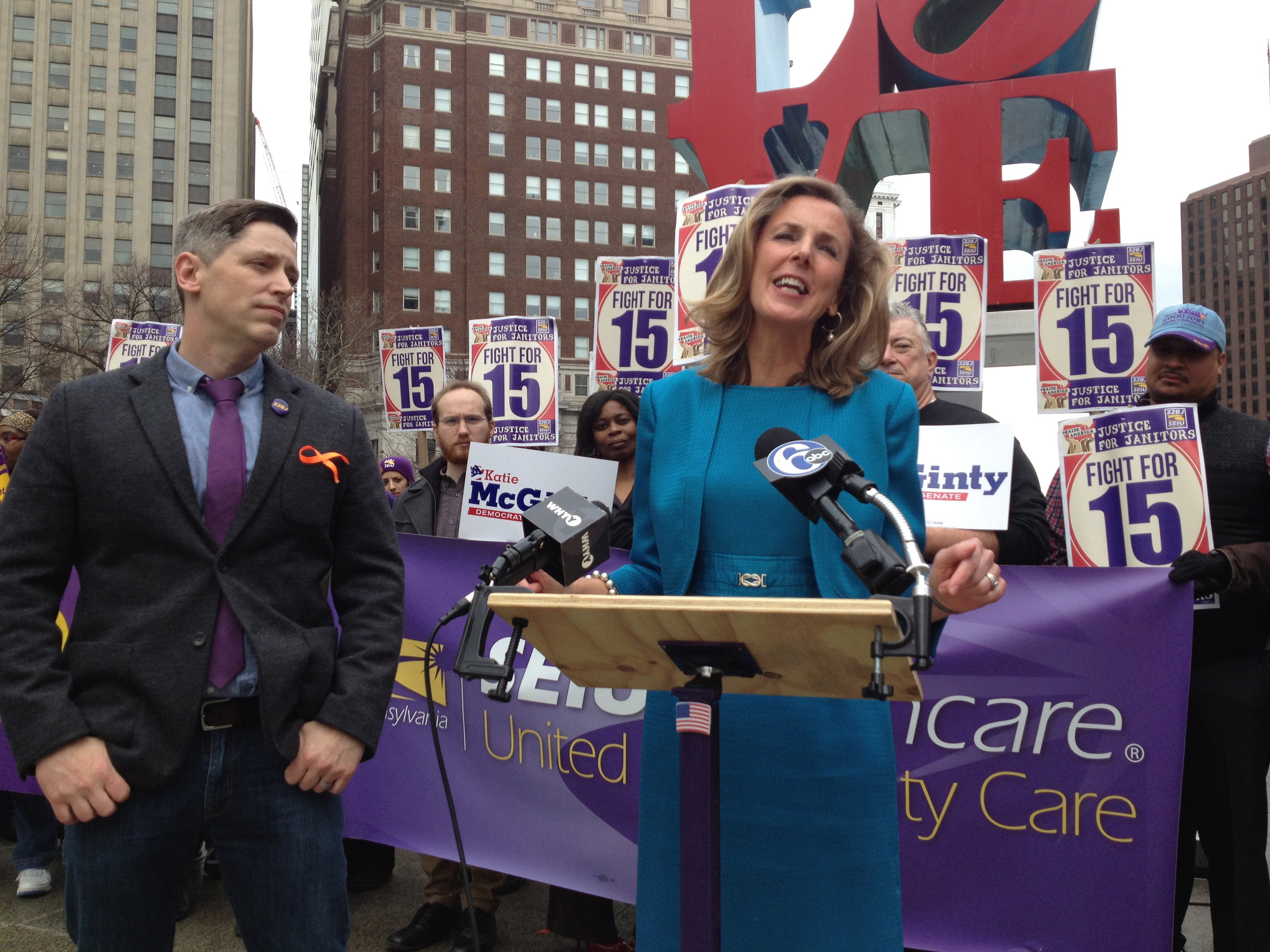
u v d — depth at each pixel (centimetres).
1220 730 310
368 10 6750
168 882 204
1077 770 309
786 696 183
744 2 1337
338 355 3809
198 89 6506
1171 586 306
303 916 206
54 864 455
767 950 180
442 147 6706
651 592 201
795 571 185
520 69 6881
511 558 157
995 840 314
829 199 195
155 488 202
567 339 6844
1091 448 351
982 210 1233
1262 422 348
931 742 322
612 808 356
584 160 6981
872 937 180
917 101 1259
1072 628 314
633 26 7112
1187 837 328
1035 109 1280
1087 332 498
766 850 181
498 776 372
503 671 148
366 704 211
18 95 6256
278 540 211
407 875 446
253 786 204
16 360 3394
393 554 231
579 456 419
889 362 360
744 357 202
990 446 332
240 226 218
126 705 197
